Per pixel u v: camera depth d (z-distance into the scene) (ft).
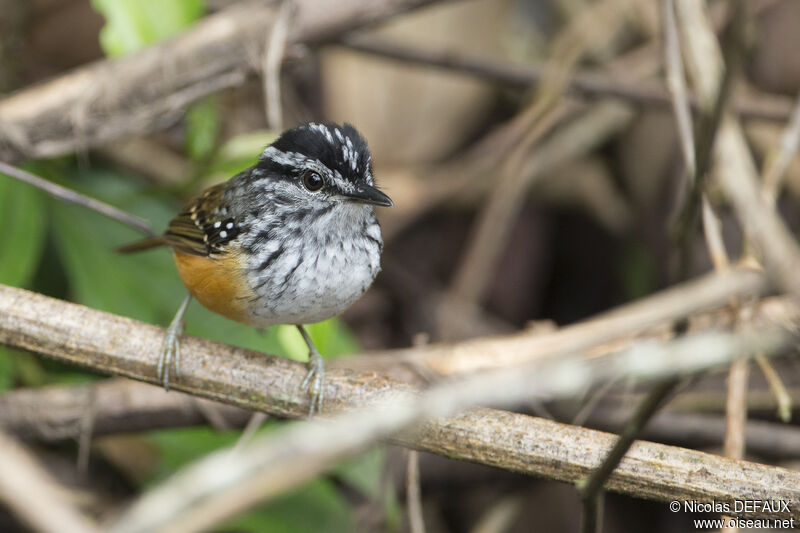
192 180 36.47
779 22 49.80
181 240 28.55
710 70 31.35
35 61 42.16
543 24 55.36
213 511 16.16
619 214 51.55
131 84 34.32
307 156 27.35
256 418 28.58
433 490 40.98
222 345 25.90
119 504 35.50
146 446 35.73
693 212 20.17
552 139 50.67
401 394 25.00
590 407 30.81
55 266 38.81
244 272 27.04
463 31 52.24
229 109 43.32
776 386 29.99
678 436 36.91
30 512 15.37
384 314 50.06
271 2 35.37
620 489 23.27
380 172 50.62
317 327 30.14
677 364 17.33
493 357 31.50
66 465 36.47
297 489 32.22
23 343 25.41
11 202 33.58
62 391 31.99
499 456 23.66
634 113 50.06
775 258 21.86
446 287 52.75
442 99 51.31
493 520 40.93
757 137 48.57
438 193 50.14
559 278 54.19
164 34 35.35
